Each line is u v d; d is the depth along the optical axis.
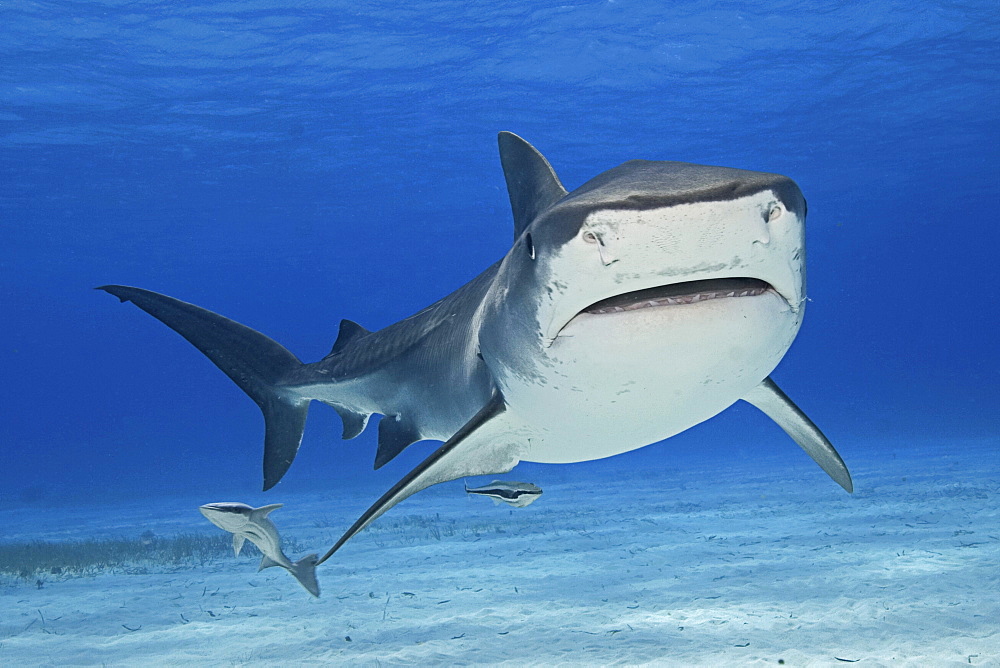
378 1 24.30
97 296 91.94
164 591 9.30
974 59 28.59
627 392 2.38
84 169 37.97
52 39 25.58
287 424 5.49
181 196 43.88
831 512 12.85
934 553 8.04
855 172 45.38
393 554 11.42
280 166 39.81
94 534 19.67
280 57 28.02
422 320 4.65
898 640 4.86
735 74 30.05
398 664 5.05
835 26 25.84
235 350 5.53
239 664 5.38
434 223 61.91
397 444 4.78
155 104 31.03
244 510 4.17
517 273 2.46
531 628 5.88
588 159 42.22
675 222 1.85
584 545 10.88
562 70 29.83
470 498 23.72
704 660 4.70
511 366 2.71
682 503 17.09
